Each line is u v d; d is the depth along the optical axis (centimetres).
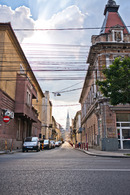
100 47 2191
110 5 2611
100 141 2042
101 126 2045
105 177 496
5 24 1911
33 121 3219
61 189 390
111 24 2452
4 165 707
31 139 2100
